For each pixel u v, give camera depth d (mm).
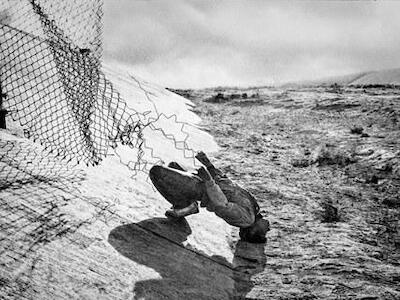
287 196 7598
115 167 6090
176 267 4062
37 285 2990
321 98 28109
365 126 16062
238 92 44312
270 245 5285
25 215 3768
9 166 4555
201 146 11453
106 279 3424
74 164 5367
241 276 4359
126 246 4055
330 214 6418
